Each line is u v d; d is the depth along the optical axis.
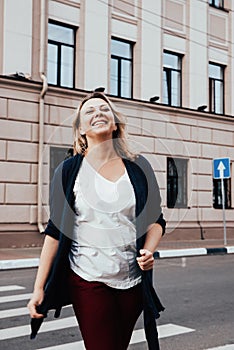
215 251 15.13
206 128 18.73
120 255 2.48
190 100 18.53
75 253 2.52
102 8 16.20
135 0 17.11
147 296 2.46
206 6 19.28
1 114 13.80
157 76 17.55
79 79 15.61
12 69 14.22
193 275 10.29
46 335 5.56
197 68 18.81
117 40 16.77
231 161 19.55
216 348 5.07
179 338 5.45
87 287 2.49
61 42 15.42
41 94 14.28
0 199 13.70
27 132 14.17
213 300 7.60
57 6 15.27
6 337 5.48
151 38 17.45
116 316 2.50
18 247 13.80
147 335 2.46
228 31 20.06
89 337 2.47
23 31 14.46
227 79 19.92
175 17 18.30
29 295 7.96
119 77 16.73
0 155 13.75
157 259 13.38
